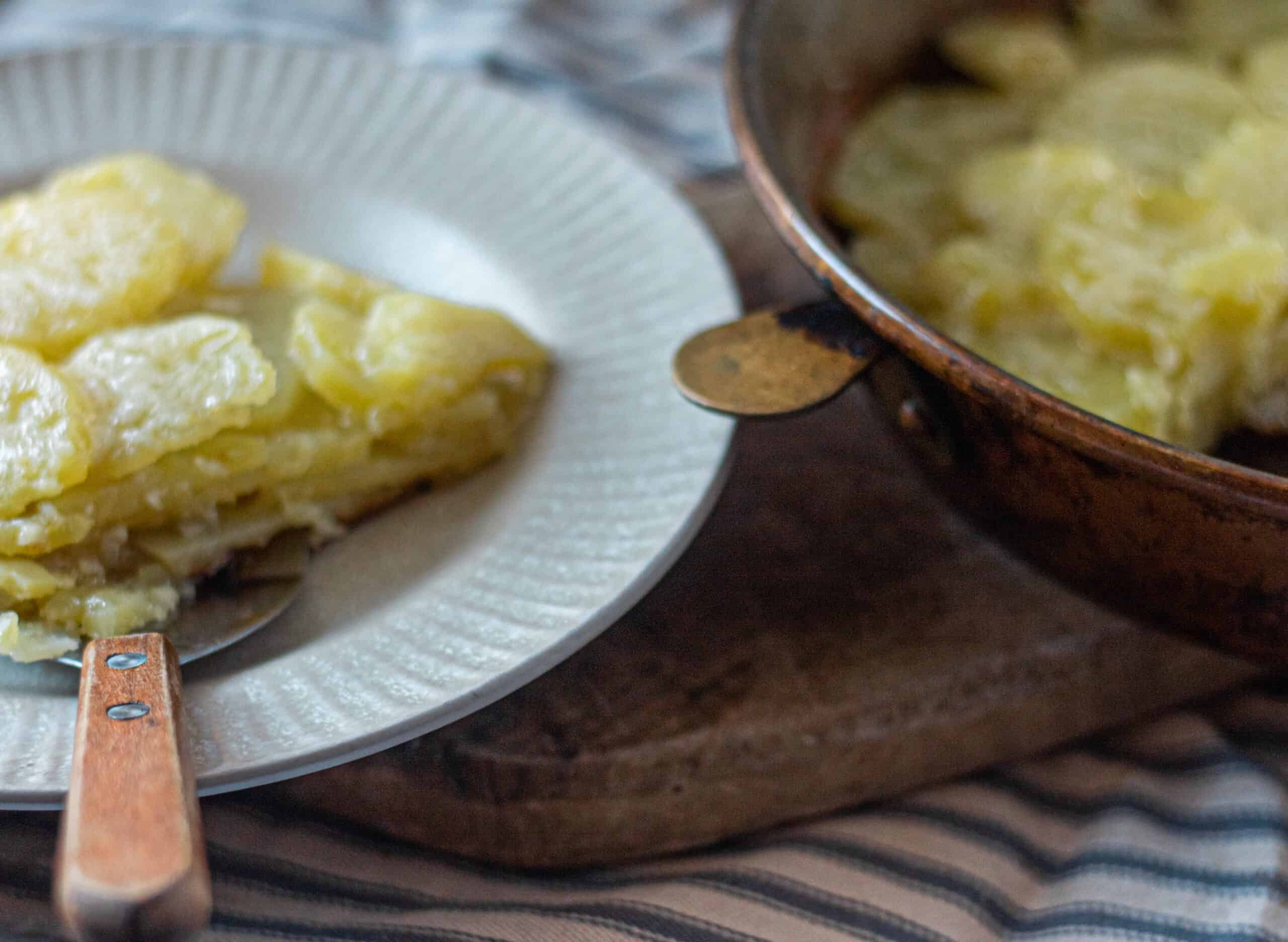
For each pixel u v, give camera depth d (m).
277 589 0.65
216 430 0.64
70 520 0.63
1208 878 0.64
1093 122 0.81
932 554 0.70
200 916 0.51
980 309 0.72
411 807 0.64
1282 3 0.87
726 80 0.71
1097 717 0.68
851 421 0.75
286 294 0.72
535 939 0.62
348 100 0.81
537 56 0.98
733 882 0.64
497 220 0.78
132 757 0.54
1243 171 0.75
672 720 0.65
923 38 0.84
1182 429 0.69
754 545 0.70
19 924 0.61
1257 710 0.69
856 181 0.79
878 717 0.66
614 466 0.68
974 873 0.64
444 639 0.63
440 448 0.69
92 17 1.02
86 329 0.67
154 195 0.71
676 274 0.74
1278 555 0.60
